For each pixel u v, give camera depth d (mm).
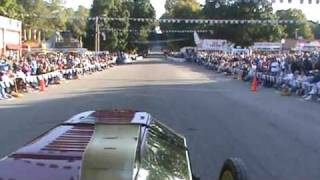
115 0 107062
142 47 131625
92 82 32844
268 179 7957
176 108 17797
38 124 13586
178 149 4211
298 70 26609
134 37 122250
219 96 23391
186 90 26547
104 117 4156
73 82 32812
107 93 23844
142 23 124750
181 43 128875
